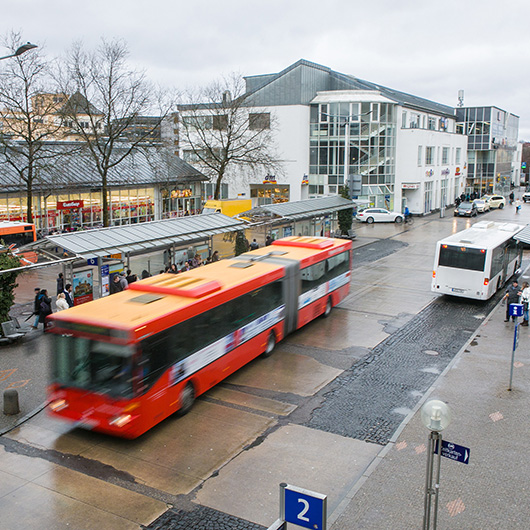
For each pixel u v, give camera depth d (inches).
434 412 269.9
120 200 1574.8
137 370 399.5
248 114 1833.2
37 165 1181.7
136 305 455.2
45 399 501.0
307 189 2150.6
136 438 427.8
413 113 2349.9
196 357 475.8
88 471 380.5
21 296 908.0
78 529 316.5
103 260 805.2
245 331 558.9
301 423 454.9
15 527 318.3
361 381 548.7
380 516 326.0
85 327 408.2
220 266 637.3
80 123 1323.8
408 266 1203.2
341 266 829.2
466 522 320.2
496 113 3095.5
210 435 434.3
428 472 282.7
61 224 1418.6
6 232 1127.0
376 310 836.6
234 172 1836.9
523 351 642.2
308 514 231.3
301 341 681.0
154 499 346.9
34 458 398.3
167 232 895.1
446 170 2571.4
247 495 351.6
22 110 1115.9
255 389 527.8
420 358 620.4
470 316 805.2
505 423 451.8
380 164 2103.8
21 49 531.5
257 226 1214.3
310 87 2069.4
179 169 1788.9
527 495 349.1
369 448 412.8
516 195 3420.3
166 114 1341.0
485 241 901.2
